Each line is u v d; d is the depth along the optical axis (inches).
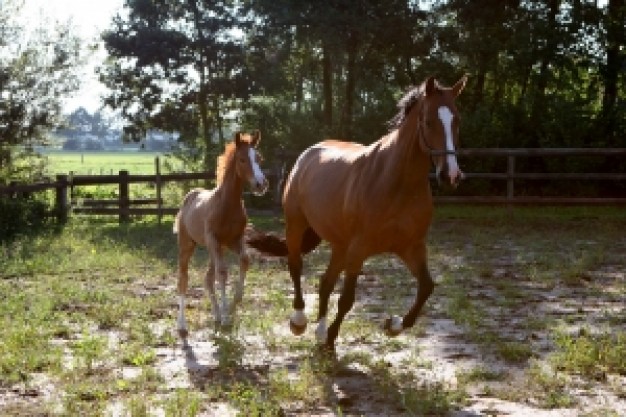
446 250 498.3
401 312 304.5
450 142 197.0
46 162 826.8
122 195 708.7
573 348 231.0
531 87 867.4
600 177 629.9
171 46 997.2
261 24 960.3
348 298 223.0
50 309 312.3
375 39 856.9
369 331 267.4
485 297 336.8
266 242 281.0
